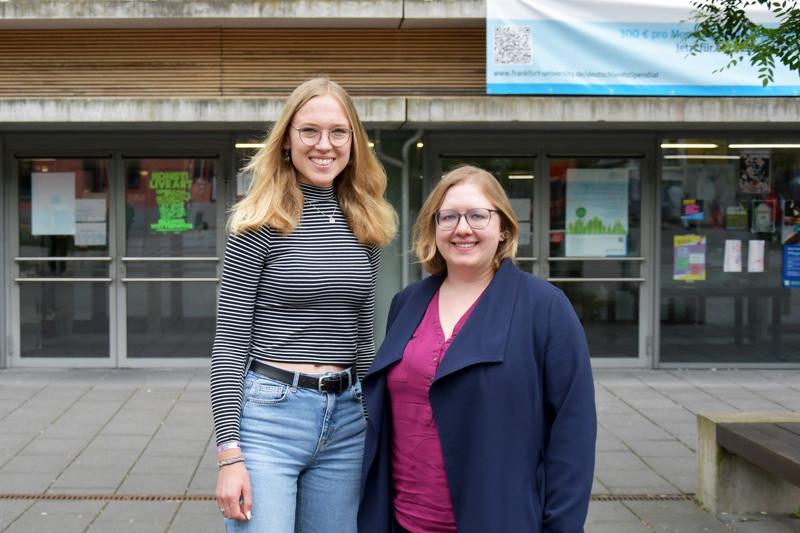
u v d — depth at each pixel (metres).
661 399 7.95
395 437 2.46
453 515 2.33
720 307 9.40
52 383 8.44
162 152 9.19
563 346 2.29
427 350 2.39
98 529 4.62
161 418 7.09
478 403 2.26
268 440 2.53
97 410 7.35
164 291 9.26
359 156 2.69
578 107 8.31
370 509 2.47
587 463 2.25
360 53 9.12
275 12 8.60
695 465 5.89
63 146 9.16
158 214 9.24
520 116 8.30
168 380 8.62
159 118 8.27
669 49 8.41
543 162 9.30
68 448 6.19
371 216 2.68
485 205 2.40
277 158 2.59
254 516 2.47
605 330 9.41
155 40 9.06
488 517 2.22
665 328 9.40
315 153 2.57
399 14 8.64
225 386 2.48
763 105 8.39
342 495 2.68
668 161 9.31
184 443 6.35
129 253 9.24
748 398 8.02
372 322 2.77
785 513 4.94
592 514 4.94
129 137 9.17
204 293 9.28
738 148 9.30
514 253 2.49
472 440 2.26
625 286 9.40
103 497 5.16
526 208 9.35
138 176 9.23
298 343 2.57
